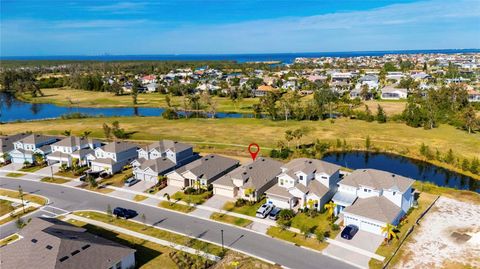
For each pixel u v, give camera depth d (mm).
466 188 65625
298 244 45500
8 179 72188
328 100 137500
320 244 45312
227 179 60938
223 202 58250
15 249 40000
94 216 54812
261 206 54469
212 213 54719
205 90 190750
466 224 49625
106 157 75062
